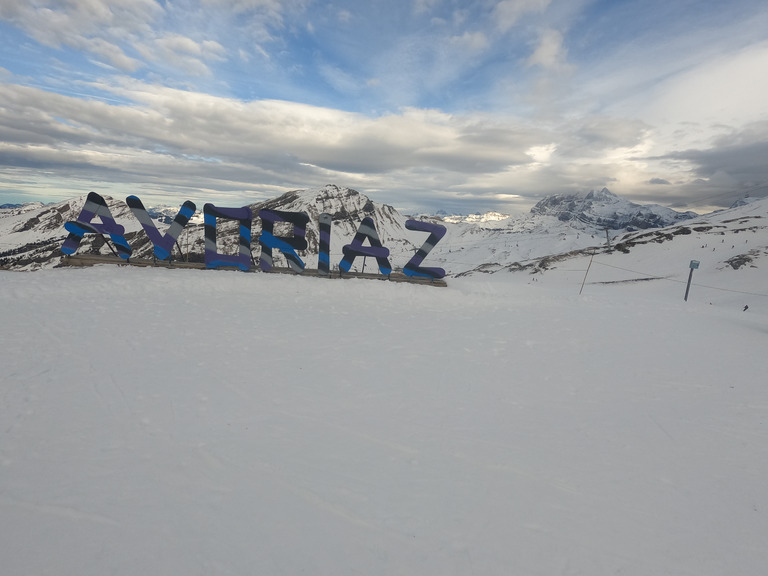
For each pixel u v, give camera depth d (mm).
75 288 19547
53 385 9594
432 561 5207
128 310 16859
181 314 16859
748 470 7816
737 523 6277
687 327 21359
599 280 98000
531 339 16891
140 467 6750
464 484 6836
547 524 5992
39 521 5488
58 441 7375
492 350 14945
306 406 9406
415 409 9648
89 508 5766
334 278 26719
